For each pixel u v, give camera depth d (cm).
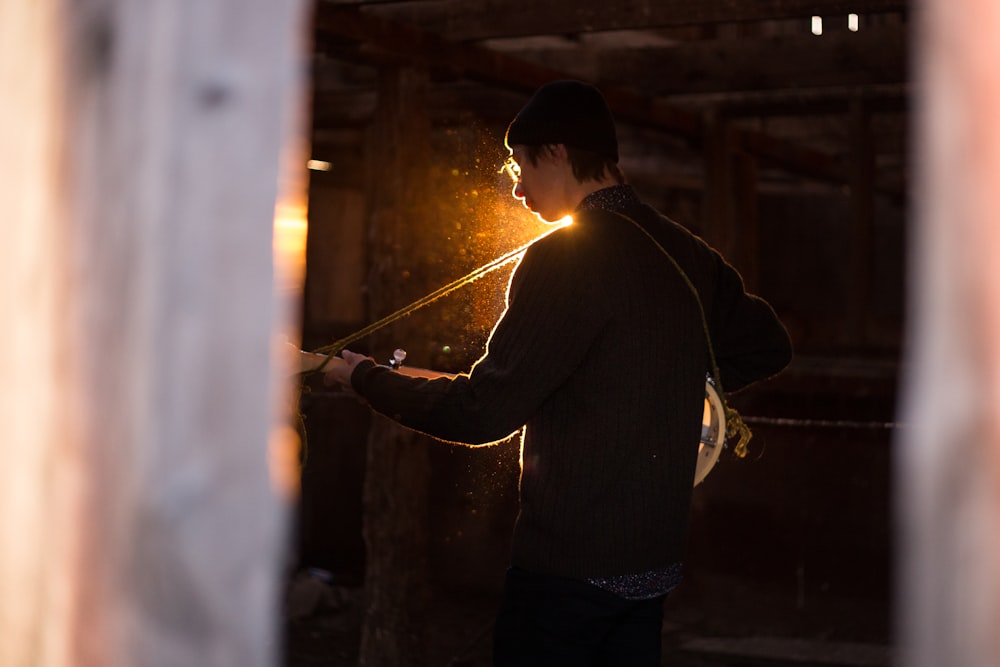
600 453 202
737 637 541
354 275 806
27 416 96
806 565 613
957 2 75
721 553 630
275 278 86
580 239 206
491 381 198
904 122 823
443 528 632
